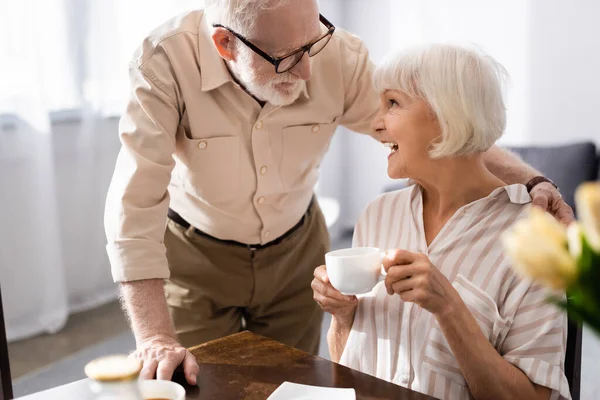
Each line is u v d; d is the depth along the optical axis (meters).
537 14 4.33
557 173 3.55
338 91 1.77
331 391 1.13
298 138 1.75
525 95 4.45
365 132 1.89
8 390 1.45
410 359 1.33
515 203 1.33
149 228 1.49
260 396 1.13
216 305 1.94
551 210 1.40
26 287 3.44
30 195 3.40
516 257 0.58
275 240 1.90
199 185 1.74
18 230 3.40
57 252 3.53
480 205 1.34
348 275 1.21
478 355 1.17
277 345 1.34
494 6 4.48
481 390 1.21
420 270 1.14
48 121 3.44
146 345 1.31
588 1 4.15
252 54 1.48
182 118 1.65
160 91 1.55
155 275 1.45
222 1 1.47
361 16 5.01
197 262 1.88
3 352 1.44
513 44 4.45
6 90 3.28
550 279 0.56
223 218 1.80
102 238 3.89
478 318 1.28
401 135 1.31
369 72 1.79
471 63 1.24
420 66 1.26
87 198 3.78
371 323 1.40
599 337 0.58
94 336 3.44
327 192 5.08
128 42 3.78
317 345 2.15
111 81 3.77
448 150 1.27
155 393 1.04
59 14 3.48
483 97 1.24
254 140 1.68
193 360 1.22
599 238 0.56
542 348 1.22
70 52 3.56
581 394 2.67
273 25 1.43
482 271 1.30
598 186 0.57
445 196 1.37
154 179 1.51
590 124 4.28
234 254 1.87
